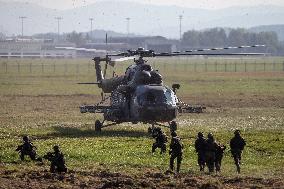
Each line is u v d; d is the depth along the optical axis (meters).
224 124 146.75
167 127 130.00
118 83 134.75
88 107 130.00
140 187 69.38
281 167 86.44
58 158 78.62
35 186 69.94
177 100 126.88
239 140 81.06
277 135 122.38
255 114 171.50
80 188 69.25
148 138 118.69
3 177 75.38
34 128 138.25
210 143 79.75
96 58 150.50
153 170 82.19
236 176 76.50
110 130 136.38
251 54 117.19
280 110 182.88
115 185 69.94
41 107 193.75
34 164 87.06
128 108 128.25
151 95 122.94
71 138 119.25
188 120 157.00
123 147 104.38
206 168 84.75
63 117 165.12
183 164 88.00
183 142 111.19
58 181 73.00
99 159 92.00
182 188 68.81
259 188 68.44
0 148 103.62
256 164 89.56
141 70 128.25
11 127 139.88
